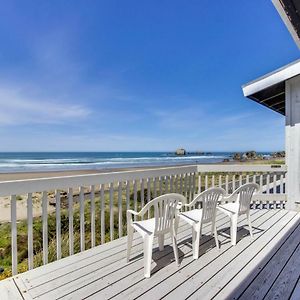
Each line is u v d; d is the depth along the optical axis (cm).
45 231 253
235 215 313
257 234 348
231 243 310
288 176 488
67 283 220
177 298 198
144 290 209
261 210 484
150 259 232
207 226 382
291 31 166
